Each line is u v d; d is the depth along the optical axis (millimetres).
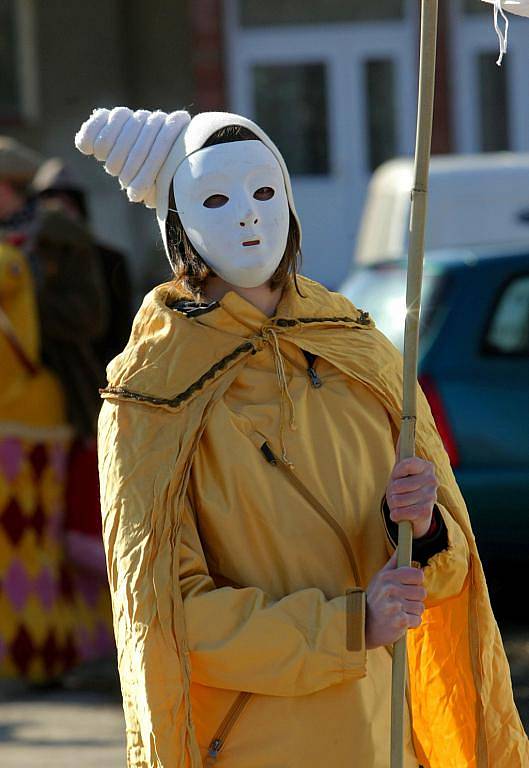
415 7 40719
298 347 8055
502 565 18750
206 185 8039
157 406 7809
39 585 17656
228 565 7750
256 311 8016
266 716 7617
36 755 14805
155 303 8164
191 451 7730
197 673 7551
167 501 7664
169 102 39469
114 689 17562
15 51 38500
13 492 17484
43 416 17641
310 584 7754
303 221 41406
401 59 40938
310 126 41125
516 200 26266
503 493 17844
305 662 7426
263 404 7883
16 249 17594
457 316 18562
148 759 7562
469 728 8461
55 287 17625
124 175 8422
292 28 40781
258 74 40781
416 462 7605
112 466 7828
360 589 7551
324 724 7641
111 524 7777
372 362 8180
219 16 39438
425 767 8734
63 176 18469
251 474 7742
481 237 26219
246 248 7965
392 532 7809
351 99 40969
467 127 40375
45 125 38656
